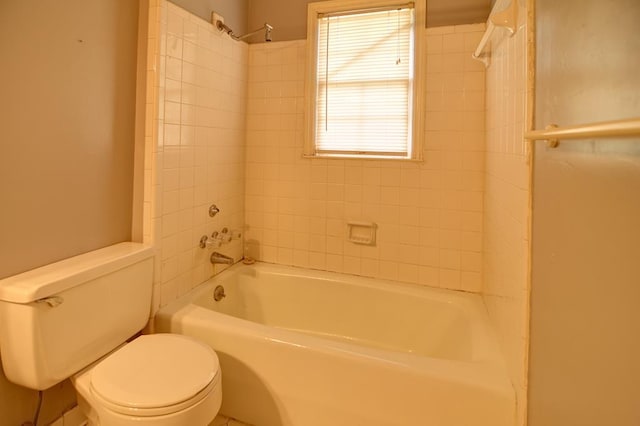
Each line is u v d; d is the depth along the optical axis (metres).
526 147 1.07
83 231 1.44
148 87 1.63
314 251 2.32
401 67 2.11
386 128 2.16
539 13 1.01
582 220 0.74
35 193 1.25
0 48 1.11
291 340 1.44
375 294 2.09
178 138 1.78
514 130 1.24
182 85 1.79
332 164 2.24
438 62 1.99
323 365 1.39
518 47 1.19
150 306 1.62
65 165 1.35
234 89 2.24
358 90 2.19
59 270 1.25
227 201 2.23
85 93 1.41
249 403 1.52
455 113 1.98
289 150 2.33
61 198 1.34
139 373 1.18
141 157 1.66
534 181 1.04
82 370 1.29
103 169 1.51
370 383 1.33
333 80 2.24
